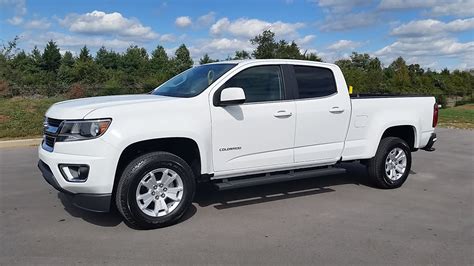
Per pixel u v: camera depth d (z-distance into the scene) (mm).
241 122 5375
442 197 6406
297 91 5898
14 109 13781
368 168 6824
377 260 4109
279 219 5281
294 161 5887
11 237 4605
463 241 4617
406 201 6160
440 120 19500
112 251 4258
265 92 5652
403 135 7316
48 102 15391
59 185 4684
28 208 5613
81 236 4652
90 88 19438
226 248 4359
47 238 4586
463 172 8266
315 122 5977
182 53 47531
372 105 6578
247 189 6723
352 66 43562
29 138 11188
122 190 4691
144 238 4617
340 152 6312
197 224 5074
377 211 5656
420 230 4941
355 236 4727
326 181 7359
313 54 25328
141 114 4758
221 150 5293
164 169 4926
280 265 3973
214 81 5320
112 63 52625
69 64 49469
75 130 4582
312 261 4070
